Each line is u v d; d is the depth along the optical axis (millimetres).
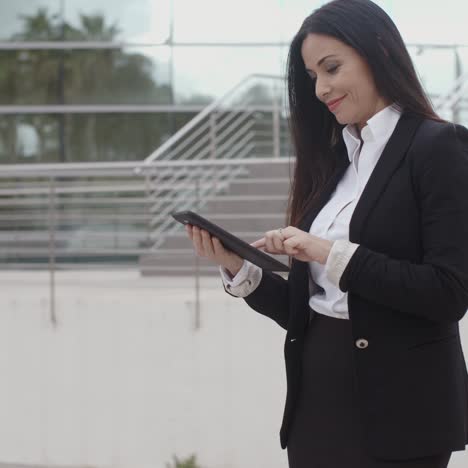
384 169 2232
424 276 2111
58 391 6129
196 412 5973
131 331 6051
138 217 7328
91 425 6086
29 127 11008
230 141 10734
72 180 10484
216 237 2432
